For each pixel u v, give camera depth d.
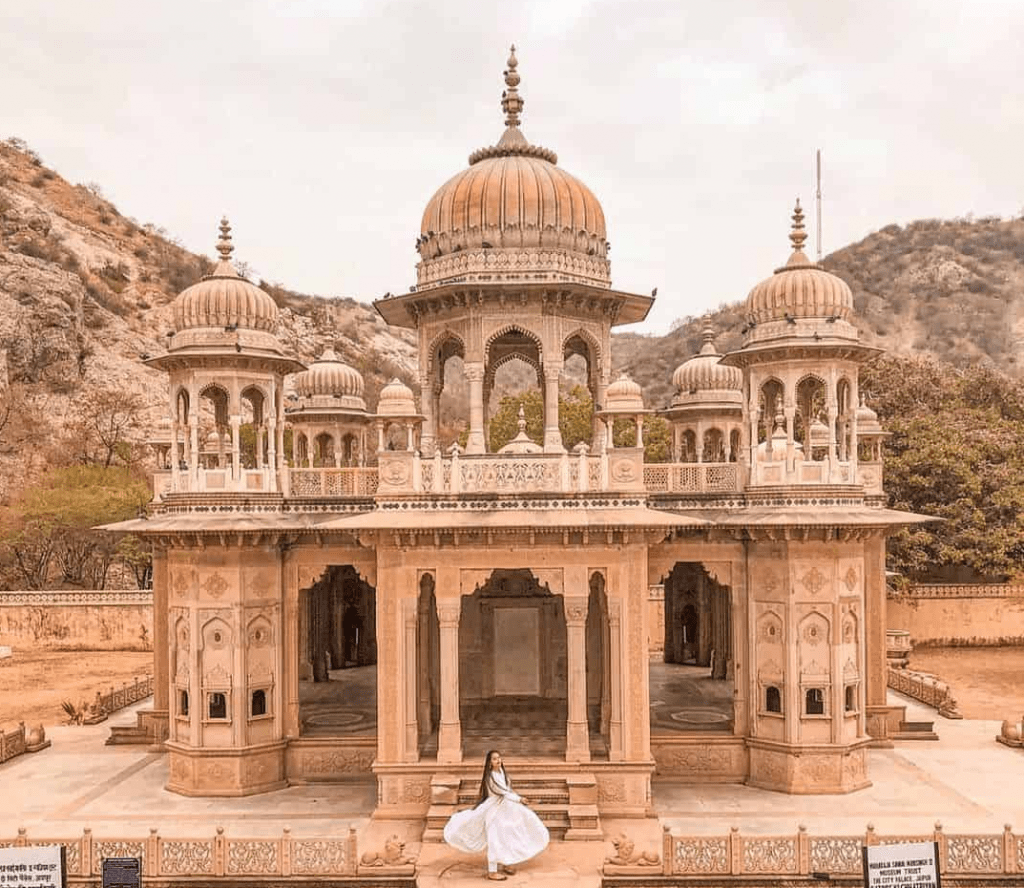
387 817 22.31
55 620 52.19
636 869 18.91
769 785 24.45
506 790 19.52
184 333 25.33
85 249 115.12
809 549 24.23
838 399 27.02
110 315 101.50
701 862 18.91
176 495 25.08
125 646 51.88
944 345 138.75
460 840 19.41
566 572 22.72
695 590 36.78
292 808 23.22
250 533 24.33
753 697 24.88
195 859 19.16
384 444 23.39
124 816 22.58
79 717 33.97
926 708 34.12
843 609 24.36
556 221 27.31
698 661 36.28
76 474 68.81
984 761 27.08
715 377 37.75
